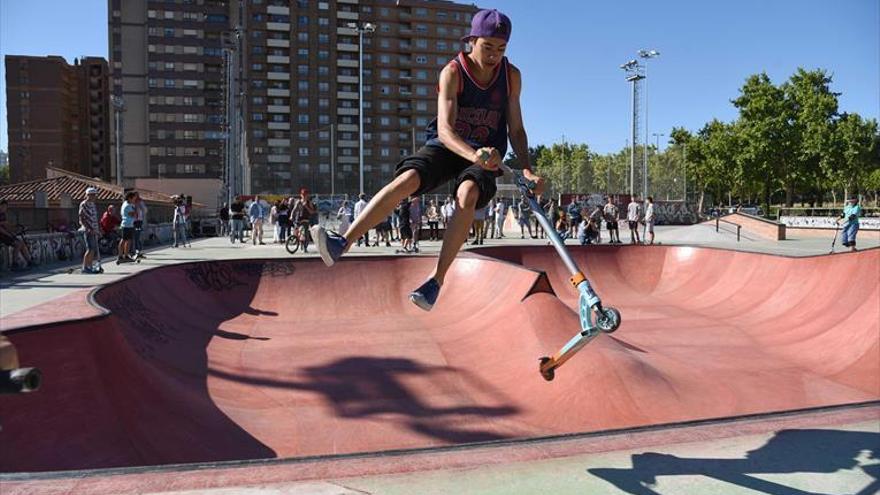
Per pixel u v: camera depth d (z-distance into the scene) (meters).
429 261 10.48
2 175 140.25
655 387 5.95
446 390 6.29
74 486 1.94
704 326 9.33
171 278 8.53
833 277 8.65
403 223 18.44
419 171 2.66
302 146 89.81
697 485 2.08
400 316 9.25
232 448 4.85
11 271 13.79
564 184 63.56
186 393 5.59
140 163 86.69
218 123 86.62
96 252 13.17
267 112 88.94
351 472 2.11
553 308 7.18
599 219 20.92
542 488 2.03
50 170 39.91
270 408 5.77
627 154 68.69
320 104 90.69
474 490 2.01
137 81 86.44
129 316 6.71
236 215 22.45
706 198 66.62
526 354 6.62
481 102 2.83
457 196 2.59
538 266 13.13
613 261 13.09
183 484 1.98
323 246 2.44
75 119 118.56
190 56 85.81
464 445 2.41
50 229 18.52
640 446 2.43
